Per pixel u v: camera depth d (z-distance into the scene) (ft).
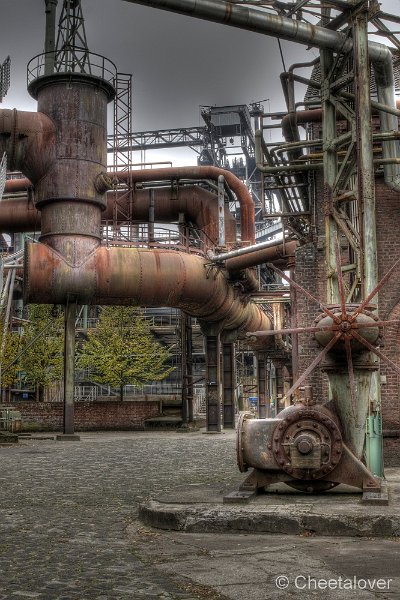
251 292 104.32
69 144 83.56
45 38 97.25
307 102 51.11
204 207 101.35
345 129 49.55
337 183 43.01
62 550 23.49
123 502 34.60
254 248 79.10
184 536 25.75
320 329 30.04
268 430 29.68
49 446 75.66
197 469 49.52
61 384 149.59
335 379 31.35
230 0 38.83
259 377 144.77
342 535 25.08
